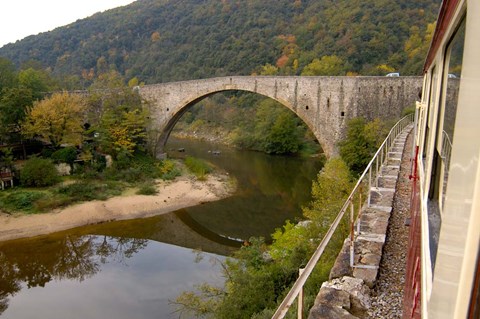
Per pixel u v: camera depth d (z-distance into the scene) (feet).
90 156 115.34
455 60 9.09
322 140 125.18
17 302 60.29
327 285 19.69
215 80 136.15
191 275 67.00
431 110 17.63
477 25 4.93
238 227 92.48
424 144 21.43
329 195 65.46
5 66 138.31
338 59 194.39
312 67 189.26
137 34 362.12
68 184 105.09
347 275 20.89
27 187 101.91
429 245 10.73
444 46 12.32
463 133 5.44
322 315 16.88
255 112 207.41
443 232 6.25
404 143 62.90
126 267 71.05
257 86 132.16
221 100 244.22
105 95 135.74
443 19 11.27
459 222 5.03
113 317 54.65
